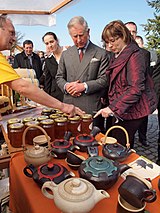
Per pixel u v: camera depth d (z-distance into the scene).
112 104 1.48
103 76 1.96
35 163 0.95
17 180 0.94
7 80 0.97
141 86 1.45
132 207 0.67
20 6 2.15
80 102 1.98
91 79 2.00
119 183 0.87
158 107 2.59
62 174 0.83
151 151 3.13
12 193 1.05
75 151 1.11
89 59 1.97
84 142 1.11
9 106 1.81
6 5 2.07
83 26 1.84
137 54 1.48
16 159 1.07
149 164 1.01
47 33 2.78
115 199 0.79
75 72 2.03
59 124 1.27
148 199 0.65
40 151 0.99
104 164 0.83
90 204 0.62
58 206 0.63
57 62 2.75
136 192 0.65
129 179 0.70
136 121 1.62
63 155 1.03
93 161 0.84
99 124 2.74
